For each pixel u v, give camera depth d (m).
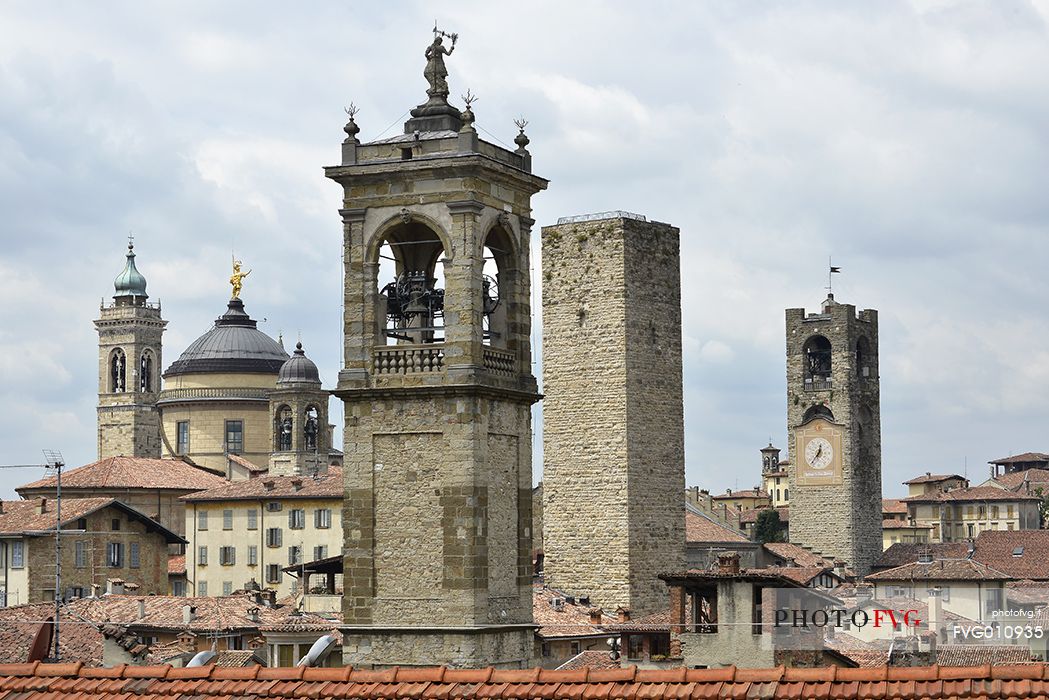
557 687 78.06
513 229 131.12
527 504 130.38
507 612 127.50
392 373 127.19
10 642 187.25
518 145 134.00
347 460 127.50
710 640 162.38
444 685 79.25
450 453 124.94
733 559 169.38
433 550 125.00
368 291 128.38
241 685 80.62
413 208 127.50
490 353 128.00
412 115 131.12
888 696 74.50
